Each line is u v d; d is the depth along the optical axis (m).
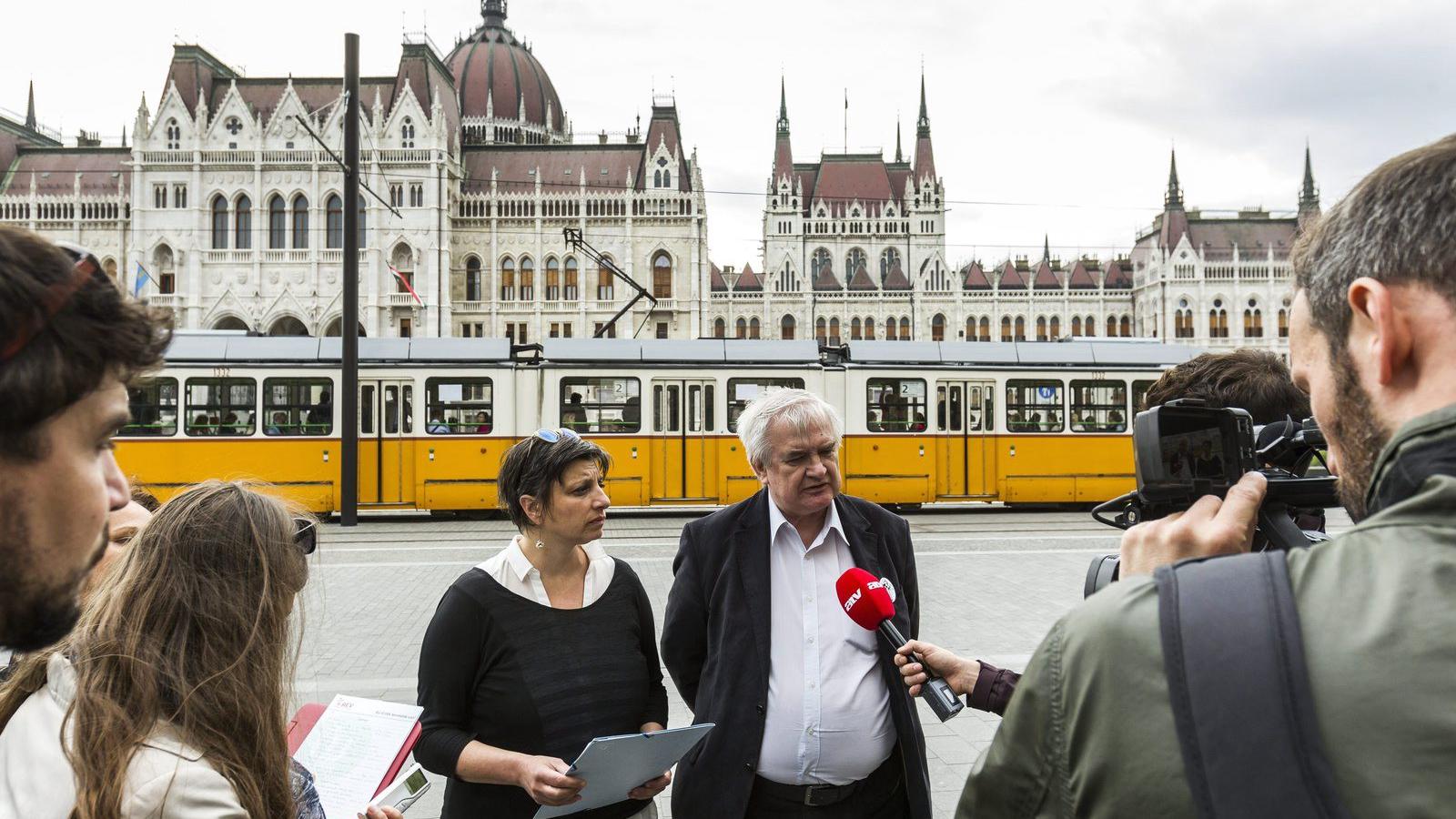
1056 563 12.73
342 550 14.24
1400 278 0.96
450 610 2.99
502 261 66.62
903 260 109.38
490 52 102.56
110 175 65.56
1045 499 20.16
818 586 3.11
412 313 61.81
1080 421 20.36
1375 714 0.82
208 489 1.90
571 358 19.12
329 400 18.69
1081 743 1.02
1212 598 0.96
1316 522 2.48
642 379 19.25
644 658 3.21
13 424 0.95
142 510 2.57
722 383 19.45
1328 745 0.84
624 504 19.02
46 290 0.94
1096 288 96.75
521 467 3.09
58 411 0.98
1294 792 0.83
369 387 18.84
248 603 1.75
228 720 1.65
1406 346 0.96
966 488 20.00
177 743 1.58
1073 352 20.58
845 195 111.19
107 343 1.01
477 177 68.44
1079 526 17.42
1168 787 0.90
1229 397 2.84
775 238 109.50
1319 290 1.08
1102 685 0.99
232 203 60.94
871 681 3.01
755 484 19.33
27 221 63.12
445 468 18.80
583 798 2.59
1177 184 91.50
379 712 2.52
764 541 3.16
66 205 63.38
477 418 18.92
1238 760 0.86
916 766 2.92
